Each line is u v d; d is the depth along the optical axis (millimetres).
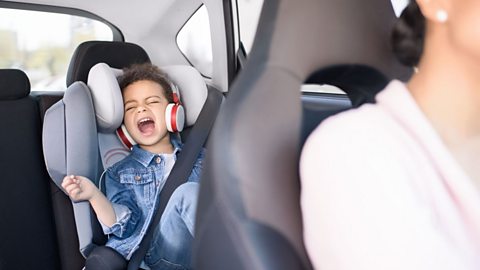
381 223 413
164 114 1685
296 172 509
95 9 1997
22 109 1580
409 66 533
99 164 1589
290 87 526
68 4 1923
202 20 2164
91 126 1517
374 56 592
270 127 500
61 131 1475
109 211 1466
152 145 1700
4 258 1450
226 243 477
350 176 430
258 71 522
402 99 477
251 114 493
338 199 429
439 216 438
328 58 565
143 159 1639
